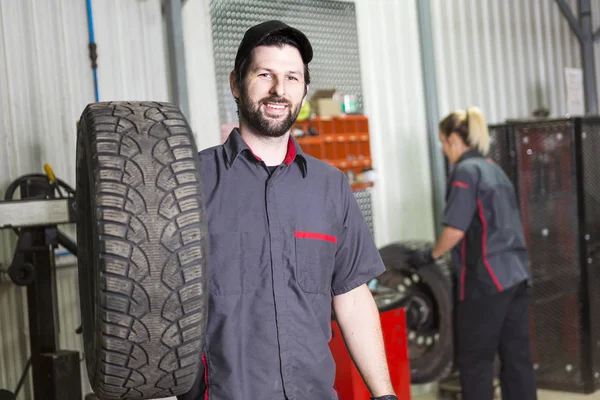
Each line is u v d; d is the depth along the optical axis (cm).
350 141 447
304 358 158
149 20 380
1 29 332
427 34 494
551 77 597
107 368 133
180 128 140
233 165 161
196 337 136
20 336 336
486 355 339
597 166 436
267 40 159
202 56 401
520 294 343
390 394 171
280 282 158
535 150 431
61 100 350
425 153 498
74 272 355
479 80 540
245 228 158
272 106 159
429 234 499
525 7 579
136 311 130
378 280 384
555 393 437
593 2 636
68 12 353
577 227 426
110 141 134
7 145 333
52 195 301
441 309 382
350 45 465
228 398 153
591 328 430
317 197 166
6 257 331
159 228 130
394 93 486
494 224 334
